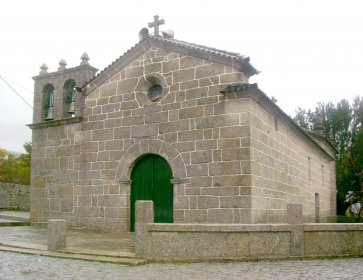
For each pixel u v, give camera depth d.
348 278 7.80
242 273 8.27
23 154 40.47
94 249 10.93
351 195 38.62
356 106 44.50
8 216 21.05
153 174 15.74
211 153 14.22
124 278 7.77
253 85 13.42
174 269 8.74
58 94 19.06
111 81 17.08
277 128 16.80
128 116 16.42
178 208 14.56
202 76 14.83
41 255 10.39
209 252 9.74
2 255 10.31
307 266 9.16
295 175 19.48
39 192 18.56
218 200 13.83
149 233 9.86
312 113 46.72
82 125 17.66
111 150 16.67
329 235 10.62
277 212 16.02
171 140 15.16
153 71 16.02
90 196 16.95
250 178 13.41
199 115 14.66
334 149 32.59
